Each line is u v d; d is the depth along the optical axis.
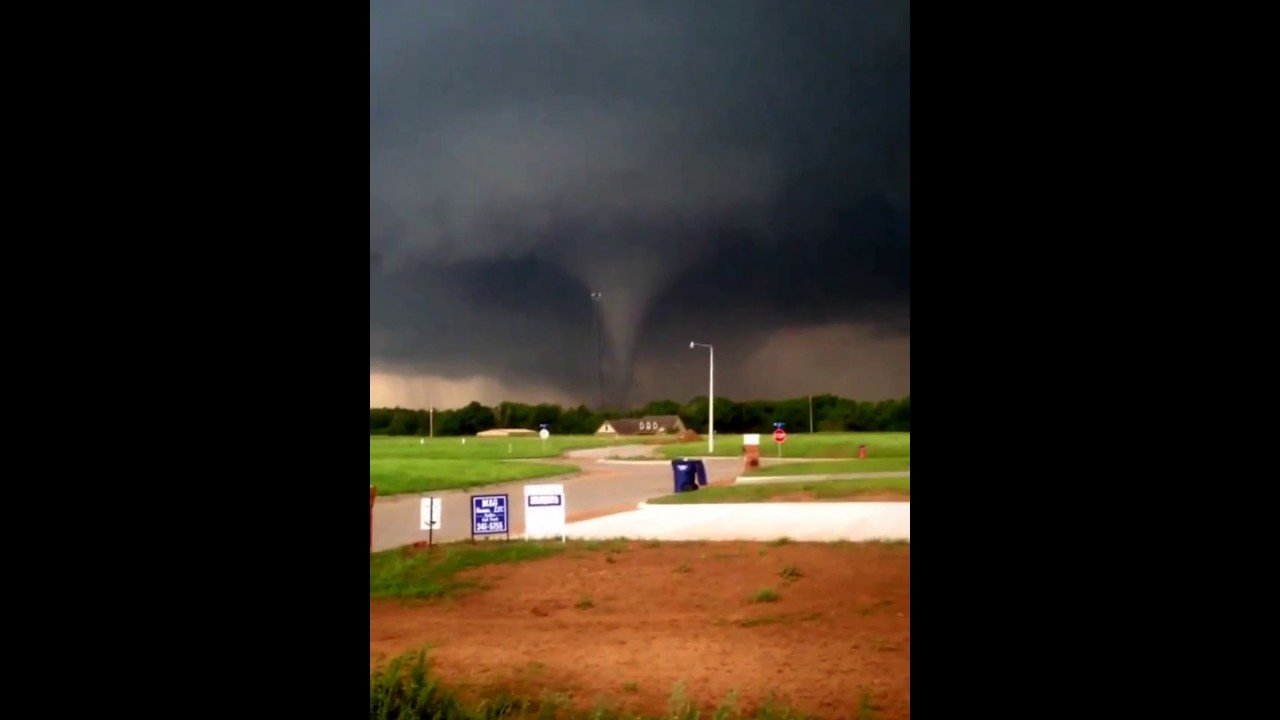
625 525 16.89
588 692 6.99
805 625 9.11
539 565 12.86
